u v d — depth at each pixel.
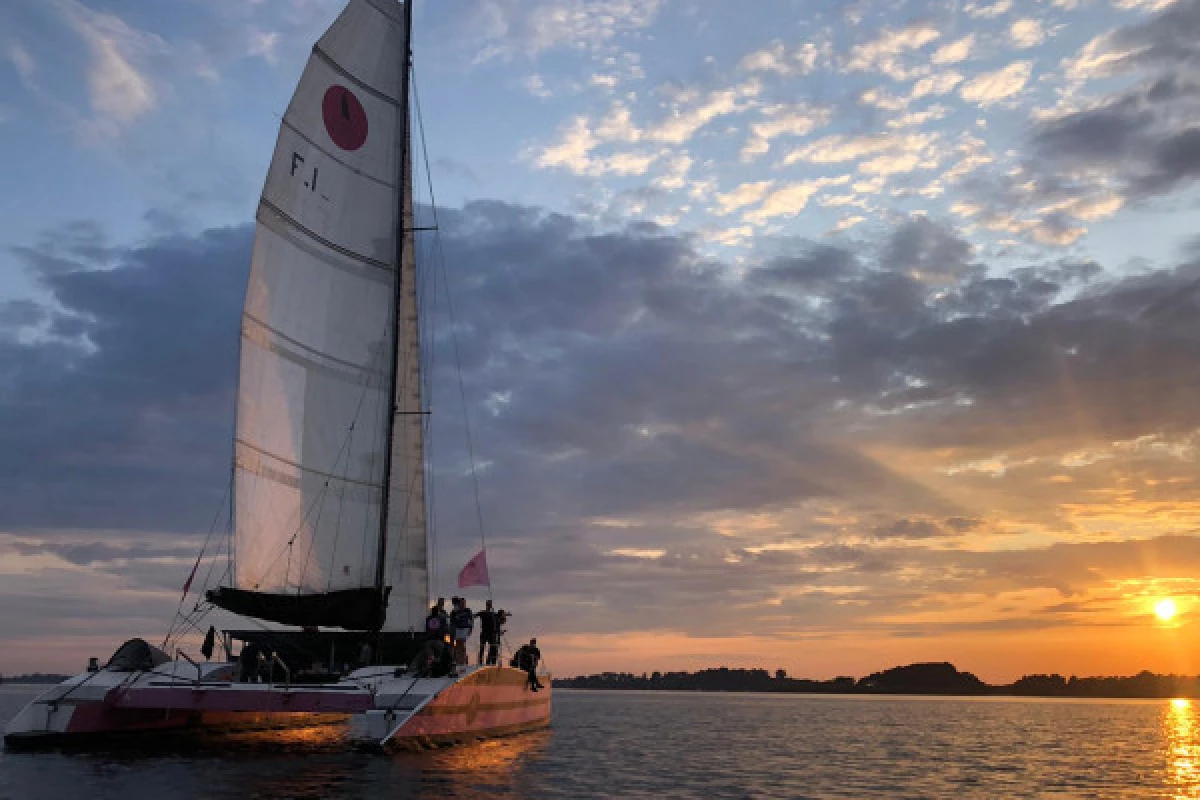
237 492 21.45
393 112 24.08
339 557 22.33
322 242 22.80
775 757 28.19
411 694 19.00
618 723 48.12
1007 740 39.94
